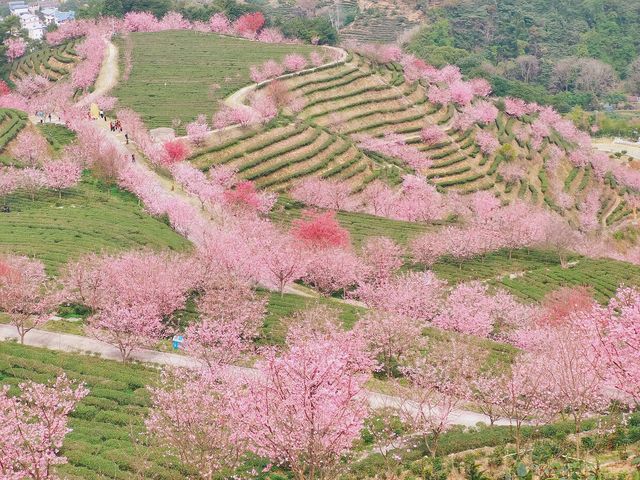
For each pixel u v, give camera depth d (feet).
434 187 599.16
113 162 490.49
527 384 221.46
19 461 182.09
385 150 647.56
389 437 207.72
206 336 266.77
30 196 465.88
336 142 623.36
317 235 381.19
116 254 336.70
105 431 217.56
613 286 397.80
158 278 298.56
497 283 391.45
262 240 359.25
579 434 199.93
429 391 222.48
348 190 535.60
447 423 214.90
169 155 515.09
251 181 540.93
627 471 171.01
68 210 435.94
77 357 268.41
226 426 190.60
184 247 385.91
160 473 196.03
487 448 205.16
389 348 269.44
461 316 315.37
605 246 531.91
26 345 280.72
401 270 396.78
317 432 169.89
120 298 289.33
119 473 193.77
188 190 471.21
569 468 171.94
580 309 302.86
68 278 311.68
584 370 212.64
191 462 188.55
